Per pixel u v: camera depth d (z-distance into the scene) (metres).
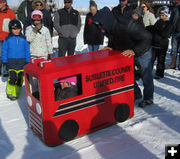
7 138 2.99
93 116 2.87
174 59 6.27
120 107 3.08
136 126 3.02
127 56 3.01
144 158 2.36
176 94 4.29
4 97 4.57
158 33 5.11
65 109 2.63
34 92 2.91
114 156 2.44
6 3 5.76
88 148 2.63
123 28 3.10
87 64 2.69
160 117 3.26
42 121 2.64
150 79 3.59
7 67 4.36
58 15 5.92
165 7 5.03
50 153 2.61
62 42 6.12
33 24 4.64
